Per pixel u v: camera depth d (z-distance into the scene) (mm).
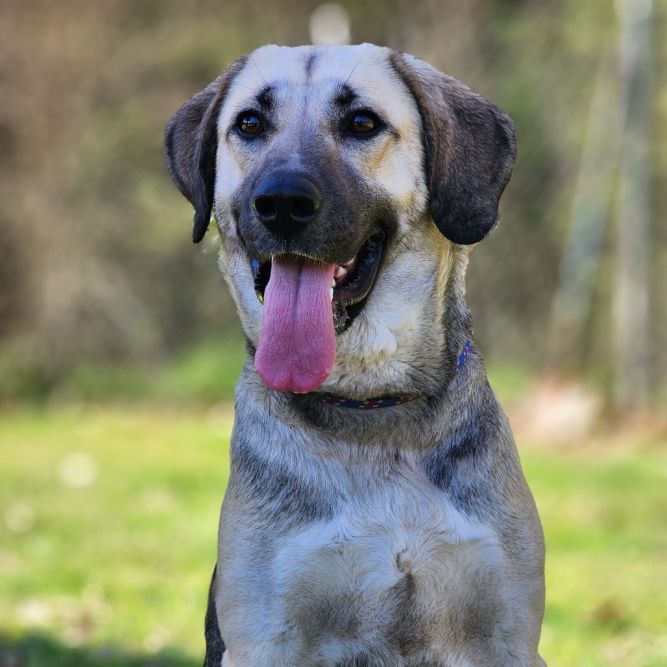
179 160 6633
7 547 10938
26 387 19172
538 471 13570
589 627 8648
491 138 6250
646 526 11398
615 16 16203
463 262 6320
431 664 5762
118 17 18969
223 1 19234
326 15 18625
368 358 5910
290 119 6000
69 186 18953
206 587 9656
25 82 18734
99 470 14234
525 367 16812
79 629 8719
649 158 16031
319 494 5684
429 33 17266
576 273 15758
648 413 15383
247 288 6215
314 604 5648
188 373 18656
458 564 5637
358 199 5824
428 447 5777
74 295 19094
